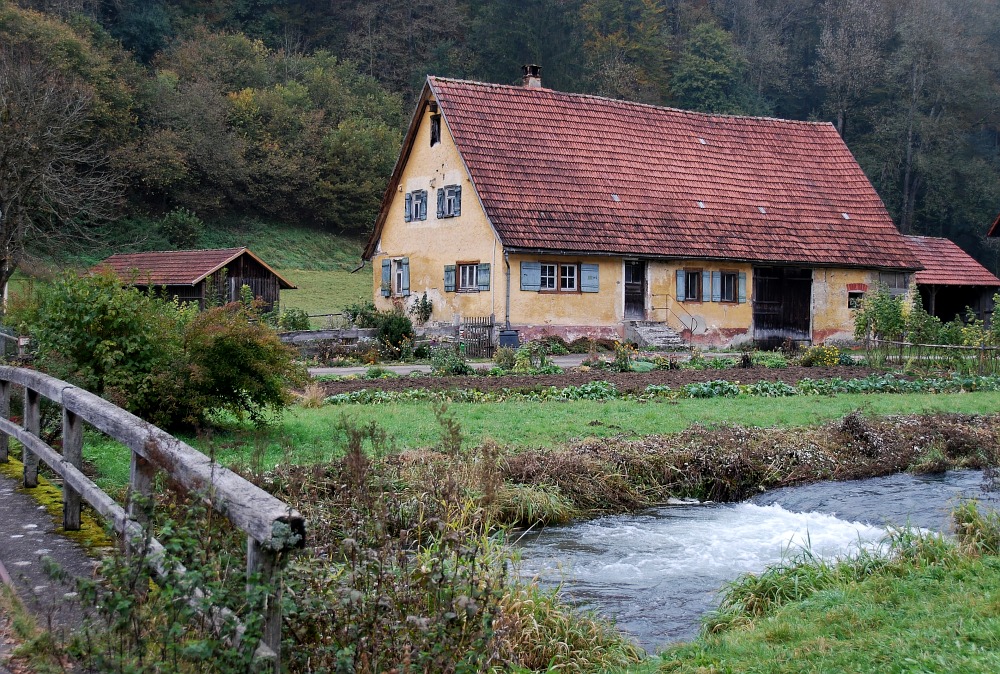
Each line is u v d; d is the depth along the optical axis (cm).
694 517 1258
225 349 1327
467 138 3453
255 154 7125
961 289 4519
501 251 3294
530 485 1266
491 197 3316
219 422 1422
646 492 1362
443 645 517
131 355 1283
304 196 7212
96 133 6050
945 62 8138
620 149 3750
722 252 3588
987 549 876
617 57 8069
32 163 2975
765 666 622
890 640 642
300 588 464
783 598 811
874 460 1516
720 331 3675
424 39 9031
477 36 8150
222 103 7038
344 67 8431
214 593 407
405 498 936
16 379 933
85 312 1245
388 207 3966
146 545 439
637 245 3438
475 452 1317
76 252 5528
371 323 3497
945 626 660
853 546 1073
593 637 718
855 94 8431
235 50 7769
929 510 1227
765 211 3850
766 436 1555
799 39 9281
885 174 8050
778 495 1375
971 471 1499
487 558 726
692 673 629
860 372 2556
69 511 727
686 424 1653
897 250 3950
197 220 6388
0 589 566
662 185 3719
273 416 1524
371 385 2161
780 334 3803
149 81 6719
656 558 1045
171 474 486
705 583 949
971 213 7894
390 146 7688
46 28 5925
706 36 8194
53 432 1142
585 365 2698
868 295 3434
